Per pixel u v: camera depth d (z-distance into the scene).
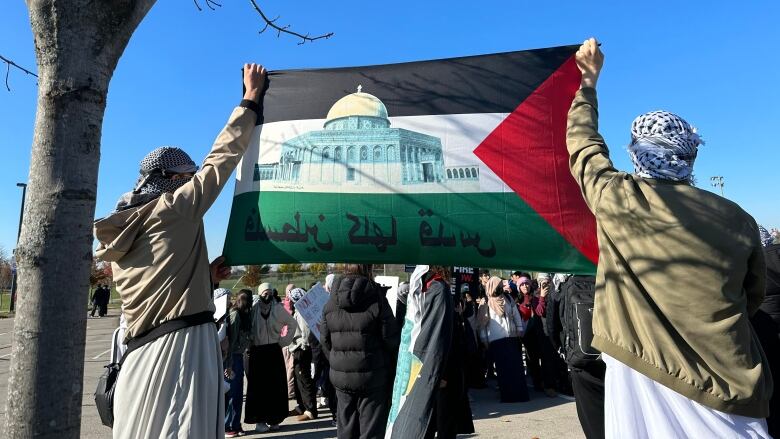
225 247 3.16
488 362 9.14
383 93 3.14
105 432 6.08
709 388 1.72
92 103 2.04
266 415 6.21
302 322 6.91
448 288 4.04
